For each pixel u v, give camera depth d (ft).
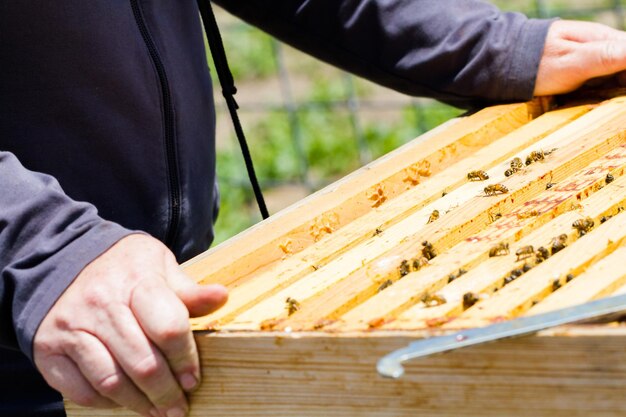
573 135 8.36
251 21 10.50
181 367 5.90
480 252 6.18
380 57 10.19
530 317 4.92
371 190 7.86
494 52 9.64
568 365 4.84
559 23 9.72
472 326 5.09
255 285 6.48
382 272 6.12
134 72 8.31
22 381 8.18
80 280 6.12
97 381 5.92
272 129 31.65
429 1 9.96
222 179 25.75
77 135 8.18
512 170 7.66
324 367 5.53
